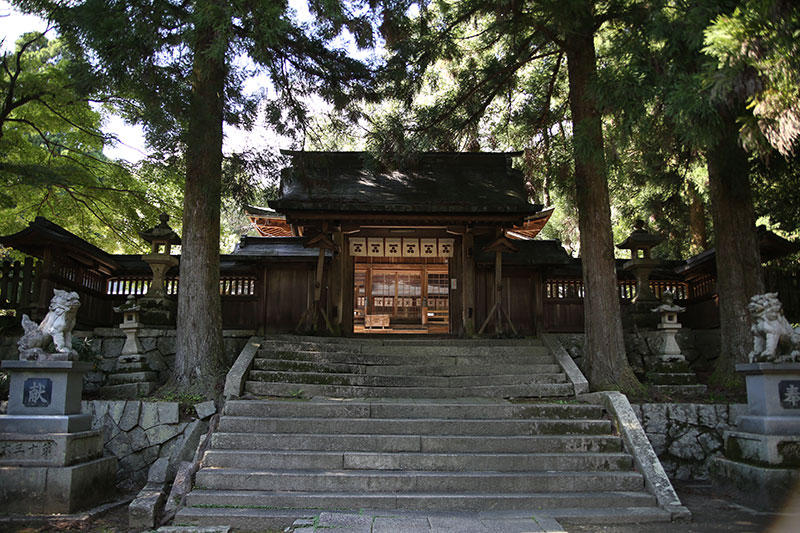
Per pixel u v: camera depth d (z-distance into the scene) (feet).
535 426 22.41
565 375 28.02
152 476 20.35
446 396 26.63
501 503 18.22
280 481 19.01
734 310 28.25
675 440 24.07
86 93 27.02
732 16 16.53
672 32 21.11
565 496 18.49
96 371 30.04
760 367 20.10
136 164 40.16
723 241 28.94
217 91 28.58
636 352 33.73
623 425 21.95
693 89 18.69
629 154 43.86
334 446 20.94
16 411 18.85
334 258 38.75
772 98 15.67
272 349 29.48
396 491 18.97
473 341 33.55
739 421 21.54
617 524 17.07
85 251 33.12
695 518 17.72
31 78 35.94
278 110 32.48
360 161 41.52
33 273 32.14
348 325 39.32
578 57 30.12
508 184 39.96
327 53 32.48
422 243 40.32
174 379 26.66
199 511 17.44
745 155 27.07
